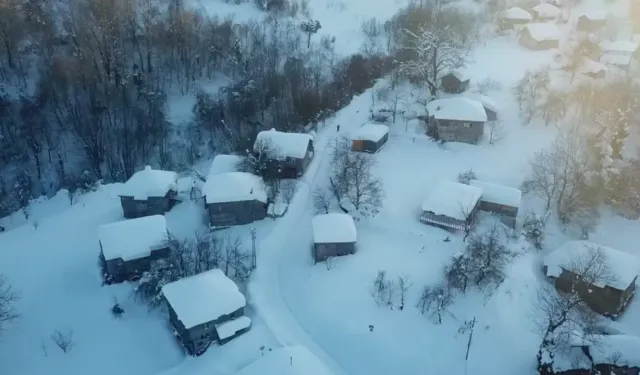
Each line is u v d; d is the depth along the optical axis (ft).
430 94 345.51
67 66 344.08
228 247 234.79
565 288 221.87
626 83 330.54
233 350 196.44
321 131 324.60
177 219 261.85
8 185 304.30
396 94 352.28
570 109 317.63
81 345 207.51
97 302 223.10
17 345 209.36
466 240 235.61
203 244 228.63
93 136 315.99
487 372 187.32
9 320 217.36
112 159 314.55
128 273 230.68
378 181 263.49
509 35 422.00
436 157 294.87
